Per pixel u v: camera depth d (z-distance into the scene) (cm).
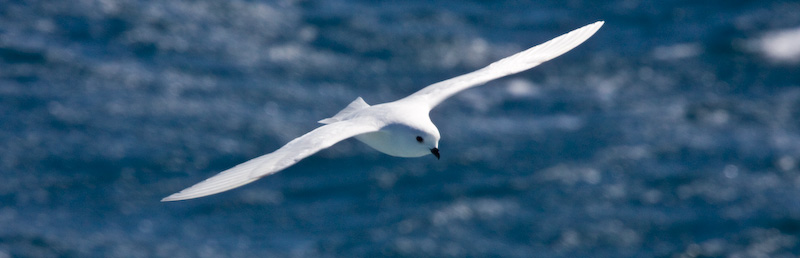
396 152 874
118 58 2472
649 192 1909
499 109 2295
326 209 1884
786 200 1862
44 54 2433
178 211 1861
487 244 1747
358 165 2042
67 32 2573
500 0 3023
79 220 1811
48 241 1728
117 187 1925
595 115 2264
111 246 1727
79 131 2112
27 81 2314
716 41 2672
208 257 1705
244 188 1952
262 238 1777
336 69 2525
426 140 852
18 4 2675
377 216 1844
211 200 1905
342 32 2730
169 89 2334
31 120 2139
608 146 2086
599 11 2933
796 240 1734
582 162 2030
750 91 2389
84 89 2303
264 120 2217
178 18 2706
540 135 2158
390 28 2761
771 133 2148
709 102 2320
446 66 2564
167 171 1991
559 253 1722
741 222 1795
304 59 2564
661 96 2372
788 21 2761
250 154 2069
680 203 1864
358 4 2948
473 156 2061
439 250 1727
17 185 1909
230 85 2389
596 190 1916
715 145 2095
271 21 2761
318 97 2362
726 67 2525
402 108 876
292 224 1827
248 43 2630
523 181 1953
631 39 2730
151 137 2106
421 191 1938
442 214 1842
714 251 1709
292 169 2025
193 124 2173
